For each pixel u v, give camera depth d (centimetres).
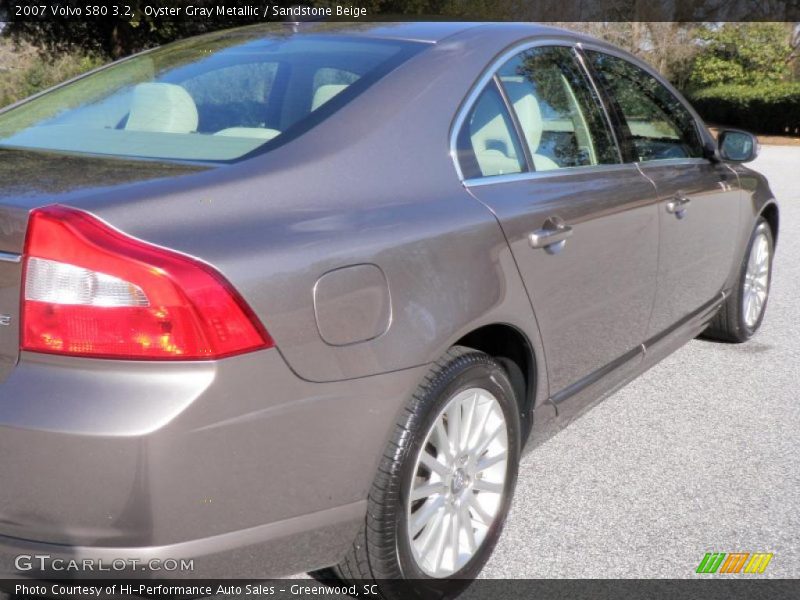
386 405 222
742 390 444
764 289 523
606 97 352
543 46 324
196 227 196
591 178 318
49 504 187
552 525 309
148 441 182
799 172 1619
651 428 396
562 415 310
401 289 226
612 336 333
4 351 192
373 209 229
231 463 194
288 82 269
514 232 265
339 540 223
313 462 209
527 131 297
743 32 3434
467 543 264
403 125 253
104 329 184
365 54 281
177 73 292
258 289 195
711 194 412
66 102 294
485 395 262
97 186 203
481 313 248
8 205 190
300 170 225
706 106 3241
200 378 186
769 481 345
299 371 202
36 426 182
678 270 385
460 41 293
